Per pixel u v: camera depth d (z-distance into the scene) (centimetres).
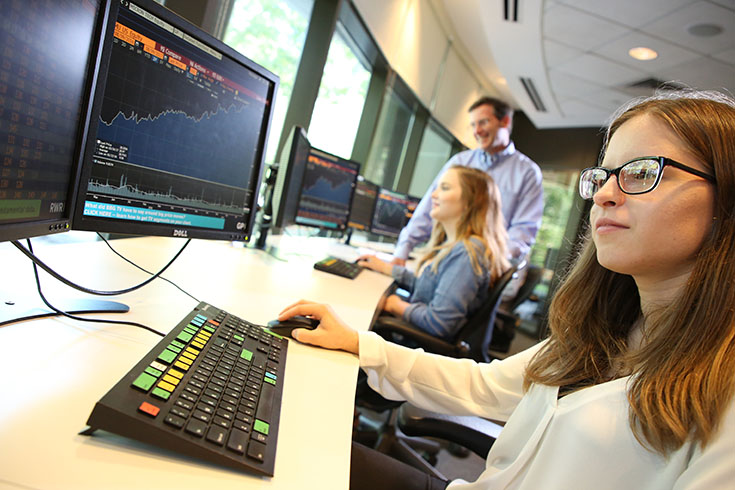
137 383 53
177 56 90
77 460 45
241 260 173
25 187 62
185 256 155
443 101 612
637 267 65
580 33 405
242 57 105
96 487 42
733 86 443
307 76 325
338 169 271
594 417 64
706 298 57
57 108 66
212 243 196
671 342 59
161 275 121
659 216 61
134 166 87
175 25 87
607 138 78
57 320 78
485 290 200
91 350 69
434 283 210
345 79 400
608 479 59
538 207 407
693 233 60
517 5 384
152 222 94
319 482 53
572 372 77
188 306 100
